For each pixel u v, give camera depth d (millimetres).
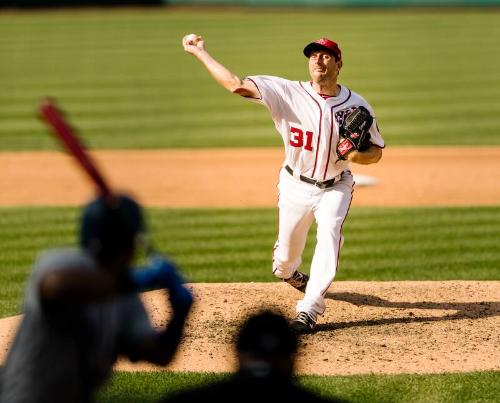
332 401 11008
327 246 24828
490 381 21078
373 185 50219
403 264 34531
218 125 68625
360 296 28578
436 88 81938
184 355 23094
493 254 35906
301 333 24656
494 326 25531
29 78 88938
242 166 55344
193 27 126125
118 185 50094
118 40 114625
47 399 11094
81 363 11289
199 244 38094
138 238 11594
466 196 47375
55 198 47375
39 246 37688
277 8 150125
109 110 74000
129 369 22047
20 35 119875
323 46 24344
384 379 21188
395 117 70125
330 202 25172
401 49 105125
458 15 138375
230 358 22844
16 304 29344
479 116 70312
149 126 68188
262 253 36562
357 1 149125
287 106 24719
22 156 58469
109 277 11109
